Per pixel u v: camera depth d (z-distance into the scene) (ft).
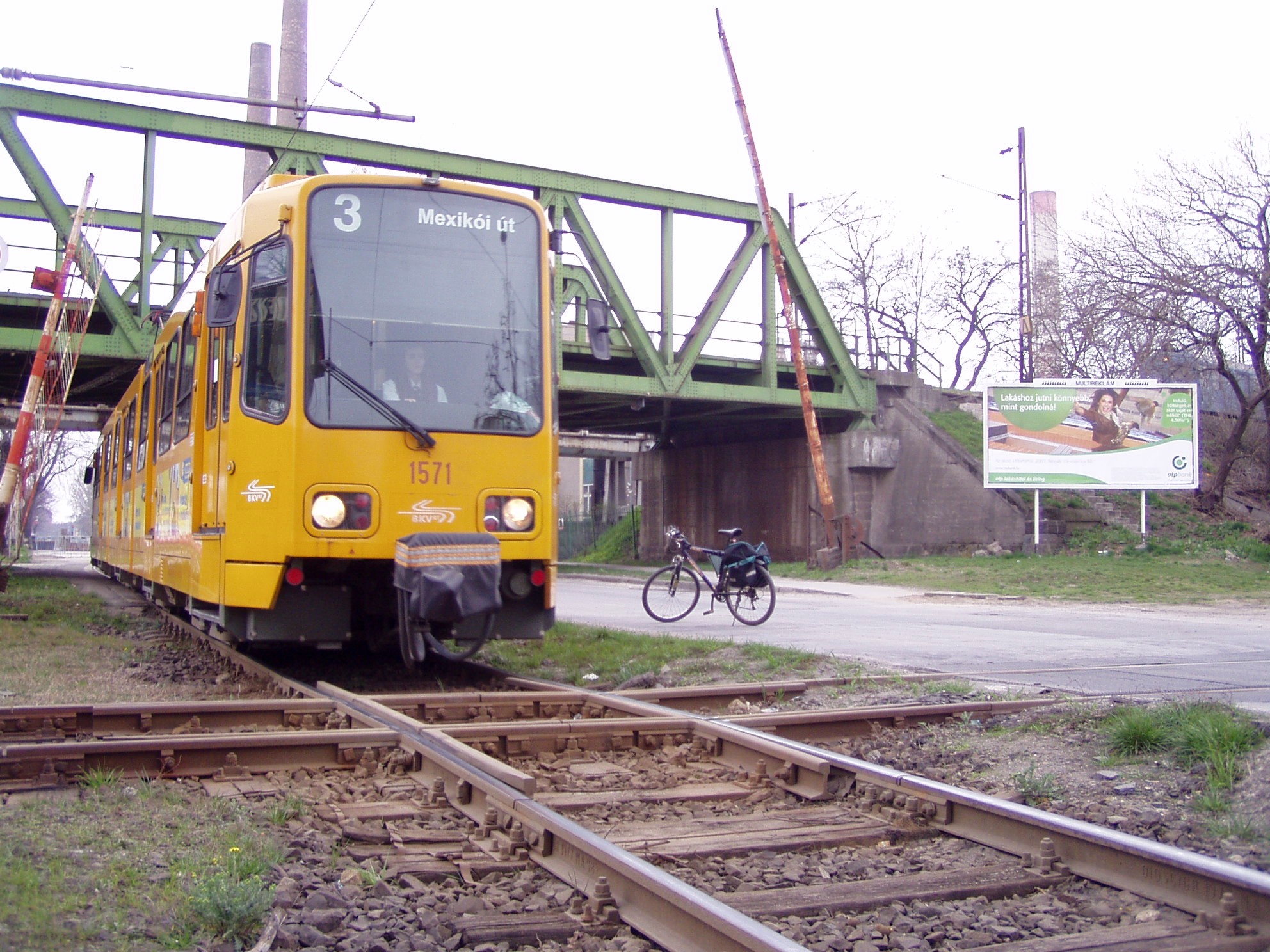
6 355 87.10
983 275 184.44
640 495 143.74
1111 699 24.93
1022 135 127.75
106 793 17.19
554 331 31.53
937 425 110.22
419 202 29.76
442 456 28.71
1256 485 112.57
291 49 104.27
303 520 27.43
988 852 15.49
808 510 113.70
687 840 15.83
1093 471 93.40
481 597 27.04
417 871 14.02
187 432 35.63
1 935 11.24
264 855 14.05
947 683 28.17
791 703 27.55
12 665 33.53
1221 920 12.21
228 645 37.06
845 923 12.71
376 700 25.12
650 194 94.94
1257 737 19.21
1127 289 104.99
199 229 115.65
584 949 11.89
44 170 77.10
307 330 28.09
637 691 27.71
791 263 104.94
